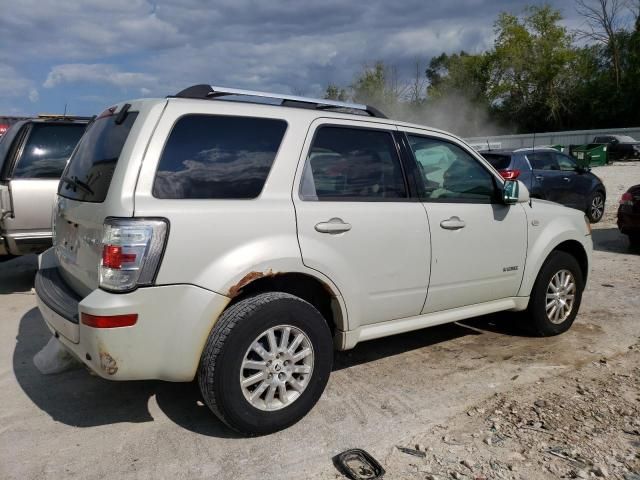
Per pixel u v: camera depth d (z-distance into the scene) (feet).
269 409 11.35
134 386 13.80
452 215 14.47
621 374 14.66
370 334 13.33
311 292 12.87
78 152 13.24
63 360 14.79
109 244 10.05
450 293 14.66
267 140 11.84
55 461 10.61
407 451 10.98
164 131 10.73
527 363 15.39
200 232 10.56
